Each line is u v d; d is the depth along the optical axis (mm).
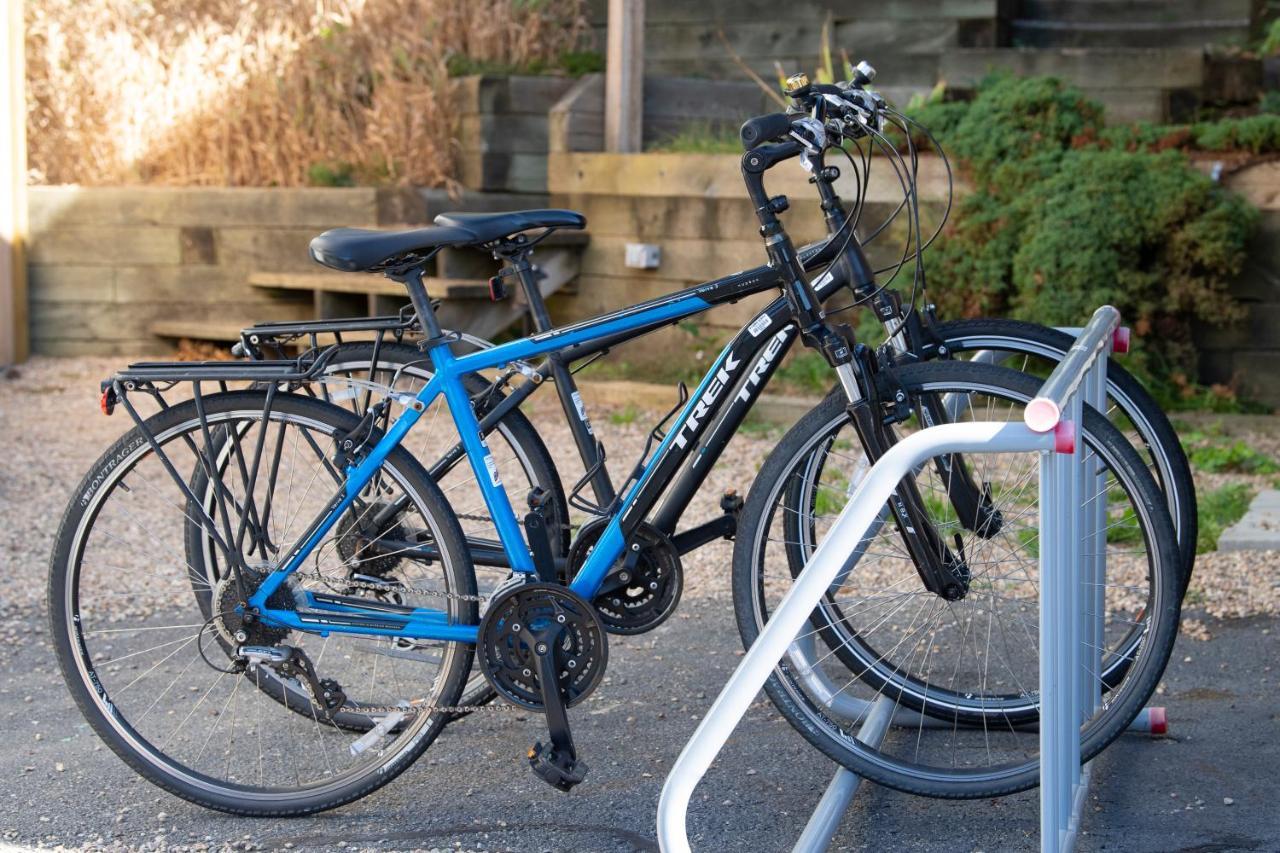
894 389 2441
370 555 2715
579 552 2588
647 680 3236
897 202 5703
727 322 6059
